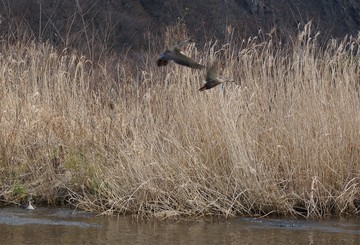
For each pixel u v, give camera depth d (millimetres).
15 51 19422
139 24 30766
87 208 14570
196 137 15461
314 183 14773
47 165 15578
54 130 16688
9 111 16688
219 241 12422
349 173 15086
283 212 14547
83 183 15234
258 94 16266
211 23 29125
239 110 15734
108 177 14742
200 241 12398
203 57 17578
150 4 32344
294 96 15930
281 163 15211
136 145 14953
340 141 15281
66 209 14680
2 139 16016
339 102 15773
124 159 15164
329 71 16875
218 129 15297
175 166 14750
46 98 17500
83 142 16312
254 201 14570
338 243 12492
